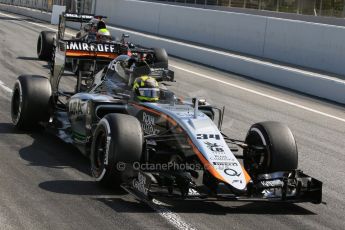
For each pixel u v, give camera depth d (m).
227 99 30.36
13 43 44.84
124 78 17.47
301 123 26.39
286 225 13.30
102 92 18.34
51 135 19.91
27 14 79.81
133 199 14.02
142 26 59.06
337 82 32.72
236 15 45.72
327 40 37.47
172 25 53.94
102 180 14.44
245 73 39.78
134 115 16.30
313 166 19.34
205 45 48.09
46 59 37.28
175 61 43.84
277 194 14.35
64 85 29.72
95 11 69.38
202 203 14.17
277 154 14.73
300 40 39.56
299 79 35.34
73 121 18.53
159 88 16.36
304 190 14.21
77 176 15.57
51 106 19.66
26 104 19.20
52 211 12.84
